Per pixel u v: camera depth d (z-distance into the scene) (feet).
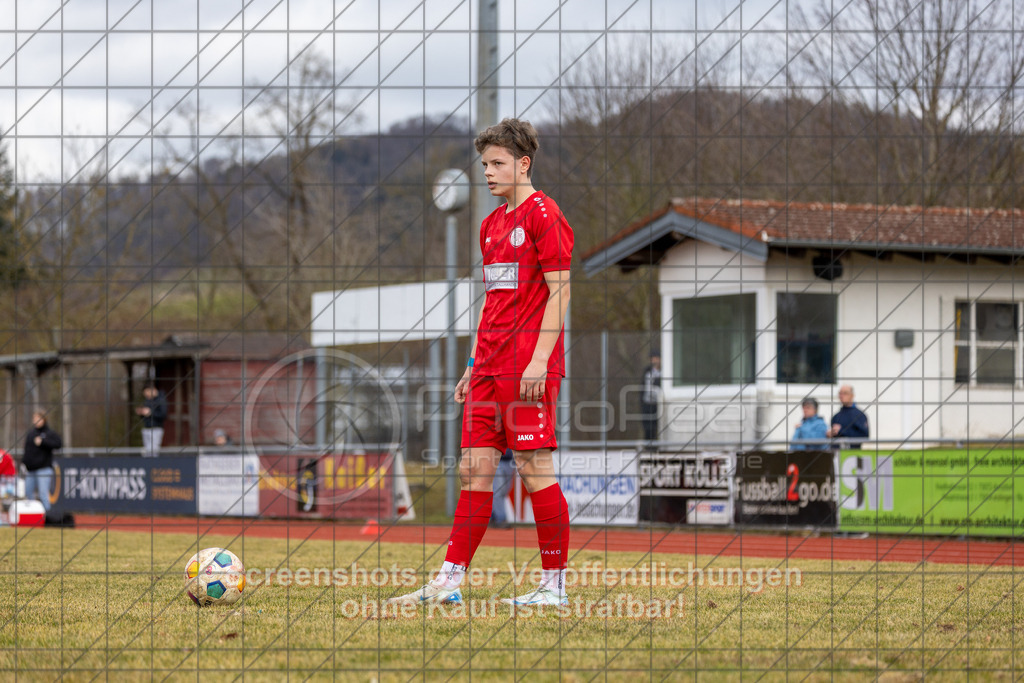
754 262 161.58
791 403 136.46
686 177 201.57
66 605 50.98
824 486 121.29
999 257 145.18
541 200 49.01
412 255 253.44
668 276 174.70
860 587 59.77
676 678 35.50
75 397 208.85
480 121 138.92
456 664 37.01
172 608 50.14
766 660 37.93
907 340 157.07
